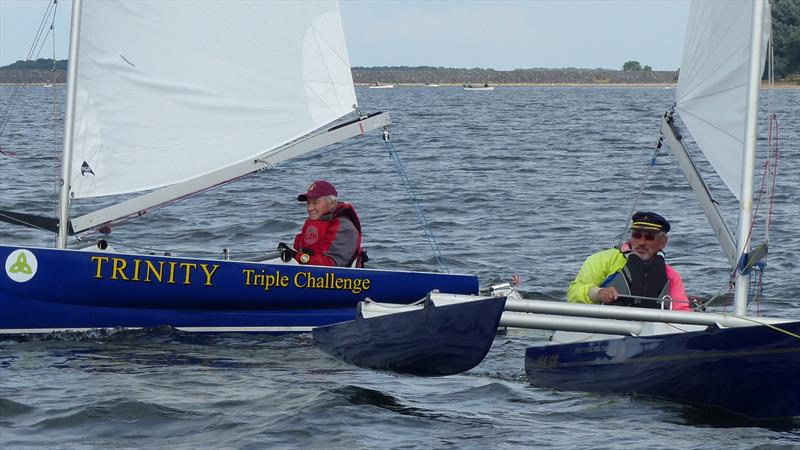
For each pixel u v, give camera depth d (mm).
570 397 12016
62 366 12680
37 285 13992
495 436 10531
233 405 11312
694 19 12891
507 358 13930
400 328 11891
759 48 11617
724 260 21156
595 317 11789
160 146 15039
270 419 10867
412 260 20891
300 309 14852
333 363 13297
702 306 12969
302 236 15375
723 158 12227
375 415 11102
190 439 10242
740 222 11828
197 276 14461
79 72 14555
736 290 12031
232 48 15258
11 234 22484
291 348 14031
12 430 10352
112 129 14750
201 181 15172
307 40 15484
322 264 15117
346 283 14898
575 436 10570
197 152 15195
